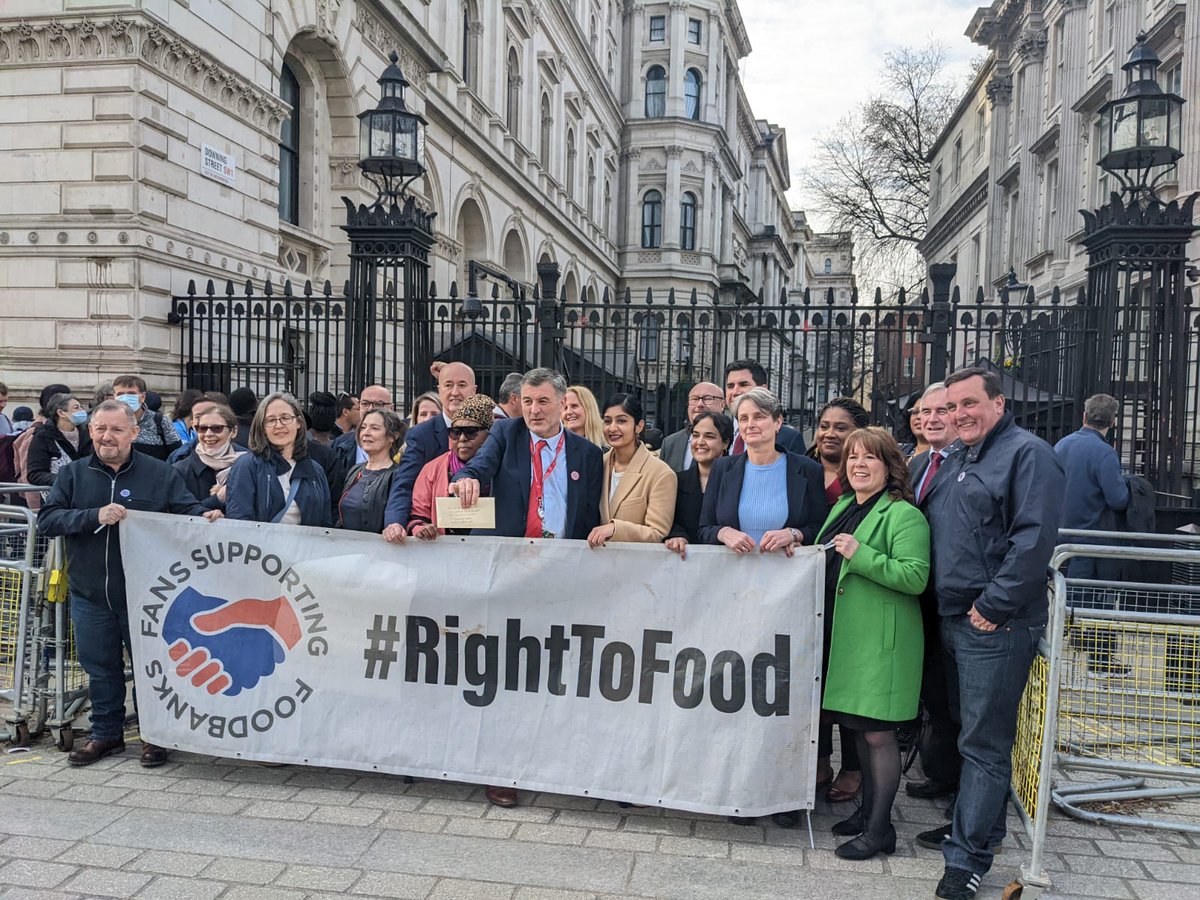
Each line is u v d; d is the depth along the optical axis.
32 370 9.54
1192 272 8.53
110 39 9.27
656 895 3.30
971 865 3.32
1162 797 4.21
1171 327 7.98
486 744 4.05
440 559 4.14
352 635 4.20
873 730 3.63
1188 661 4.03
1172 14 15.81
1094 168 21.66
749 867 3.54
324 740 4.20
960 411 3.52
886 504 3.73
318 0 13.56
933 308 8.34
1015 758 3.82
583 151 38.50
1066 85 22.56
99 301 9.41
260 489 4.51
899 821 4.02
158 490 4.58
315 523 4.70
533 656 4.03
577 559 4.00
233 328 11.11
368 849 3.60
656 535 4.15
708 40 47.91
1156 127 7.81
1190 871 3.61
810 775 3.73
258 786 4.22
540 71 31.44
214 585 4.33
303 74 14.41
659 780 3.85
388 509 4.46
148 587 4.37
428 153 19.73
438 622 4.12
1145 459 8.05
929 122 36.09
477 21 24.12
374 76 15.84
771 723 3.77
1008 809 4.22
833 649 3.71
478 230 24.73
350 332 8.80
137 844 3.60
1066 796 4.21
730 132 54.75
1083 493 6.70
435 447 4.73
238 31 11.24
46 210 9.48
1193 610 6.03
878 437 3.79
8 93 9.52
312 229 14.63
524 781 3.99
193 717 4.32
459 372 5.04
